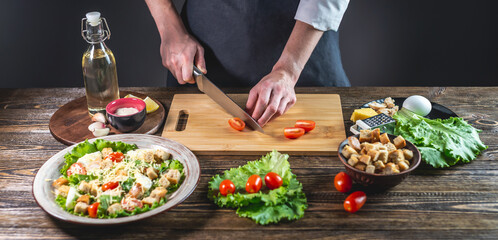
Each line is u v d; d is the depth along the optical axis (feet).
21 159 4.64
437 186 4.17
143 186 3.91
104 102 5.27
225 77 6.92
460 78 11.06
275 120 5.32
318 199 4.03
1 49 10.69
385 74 11.18
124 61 10.98
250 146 4.79
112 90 5.27
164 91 6.15
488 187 4.15
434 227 3.68
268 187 4.04
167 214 3.87
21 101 5.94
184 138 4.98
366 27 10.60
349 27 10.62
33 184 3.99
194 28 6.78
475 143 4.65
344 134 5.01
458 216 3.80
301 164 4.56
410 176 4.32
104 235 3.66
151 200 3.75
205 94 6.00
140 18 10.48
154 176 4.10
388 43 10.77
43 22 10.47
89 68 5.04
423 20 10.46
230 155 4.75
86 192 3.91
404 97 5.89
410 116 4.95
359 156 4.02
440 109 5.37
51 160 4.34
